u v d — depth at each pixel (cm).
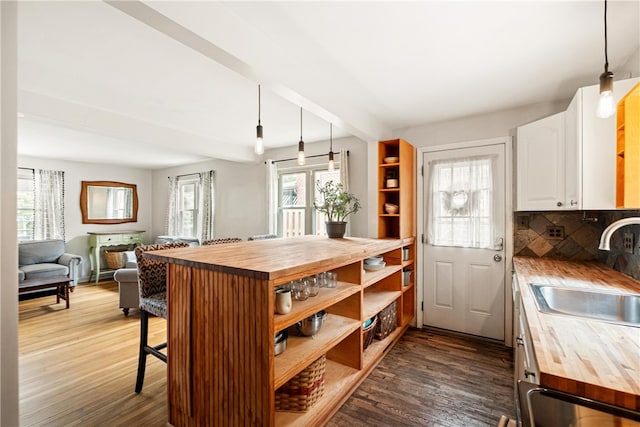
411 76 232
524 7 153
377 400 214
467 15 160
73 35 179
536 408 79
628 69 203
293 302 177
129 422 192
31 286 405
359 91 259
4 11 106
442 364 264
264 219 496
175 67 220
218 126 366
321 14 160
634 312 152
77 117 287
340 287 211
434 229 342
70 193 596
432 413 200
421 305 351
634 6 150
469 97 273
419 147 351
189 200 629
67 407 206
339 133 394
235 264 152
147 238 712
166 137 369
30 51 196
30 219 547
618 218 223
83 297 487
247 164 519
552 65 214
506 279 304
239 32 163
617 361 87
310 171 450
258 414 140
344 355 227
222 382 155
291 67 202
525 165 265
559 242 281
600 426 74
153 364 266
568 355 91
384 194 342
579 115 195
